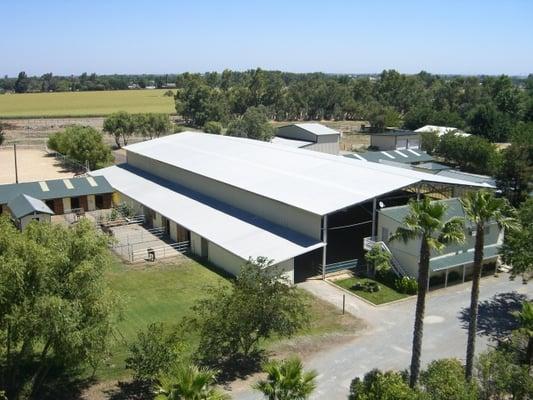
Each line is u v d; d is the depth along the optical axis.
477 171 88.94
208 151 68.50
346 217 52.97
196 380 19.58
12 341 23.97
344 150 112.44
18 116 167.75
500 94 150.50
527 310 28.14
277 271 33.03
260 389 20.78
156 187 65.44
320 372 29.58
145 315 37.00
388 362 30.67
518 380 23.84
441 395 22.69
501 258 39.69
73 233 25.27
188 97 172.12
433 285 41.84
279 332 29.44
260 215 50.56
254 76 188.75
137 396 27.00
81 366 29.72
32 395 26.50
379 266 41.97
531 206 37.53
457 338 33.62
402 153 85.38
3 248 23.22
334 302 39.22
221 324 28.50
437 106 177.50
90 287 24.30
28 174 86.25
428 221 23.33
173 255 49.53
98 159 89.81
